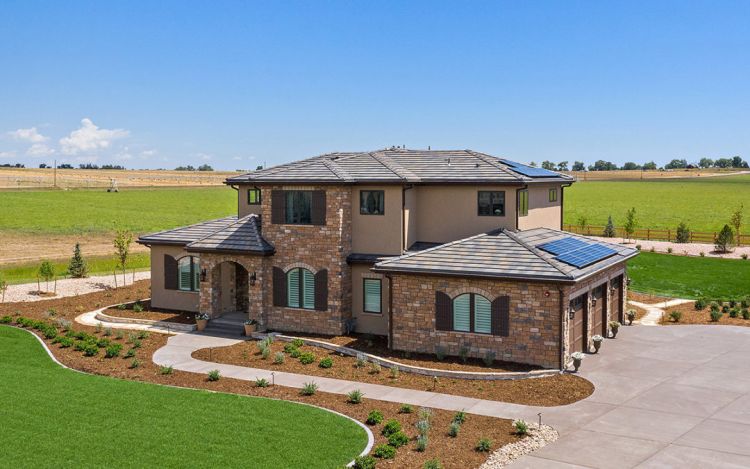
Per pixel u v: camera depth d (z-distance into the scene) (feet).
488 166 88.79
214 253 91.09
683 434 52.34
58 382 65.57
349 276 87.04
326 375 69.67
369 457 46.16
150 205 320.91
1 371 69.56
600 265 79.05
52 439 50.49
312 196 86.48
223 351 79.41
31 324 90.94
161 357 76.95
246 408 58.03
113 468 45.55
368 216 86.22
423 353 76.28
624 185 515.91
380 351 77.66
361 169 88.99
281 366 73.10
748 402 59.57
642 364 71.67
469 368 69.87
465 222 86.84
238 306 98.94
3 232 219.41
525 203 87.40
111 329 89.10
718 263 149.07
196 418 55.31
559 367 69.26
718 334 85.46
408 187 85.40
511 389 63.87
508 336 71.56
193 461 46.78
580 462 47.42
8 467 45.50
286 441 50.52
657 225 257.14
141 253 183.83
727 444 50.31
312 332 87.40
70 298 113.19
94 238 214.69
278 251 88.89
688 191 444.96
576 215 297.12
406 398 61.87
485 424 54.85
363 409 58.80
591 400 60.39
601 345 80.02
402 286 77.05
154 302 103.91
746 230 236.02
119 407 57.98
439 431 53.26
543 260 71.77
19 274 146.20
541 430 53.21
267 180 88.02
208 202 341.62
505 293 71.31
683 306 105.50
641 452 48.98
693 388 63.46
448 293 74.38
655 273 137.90
